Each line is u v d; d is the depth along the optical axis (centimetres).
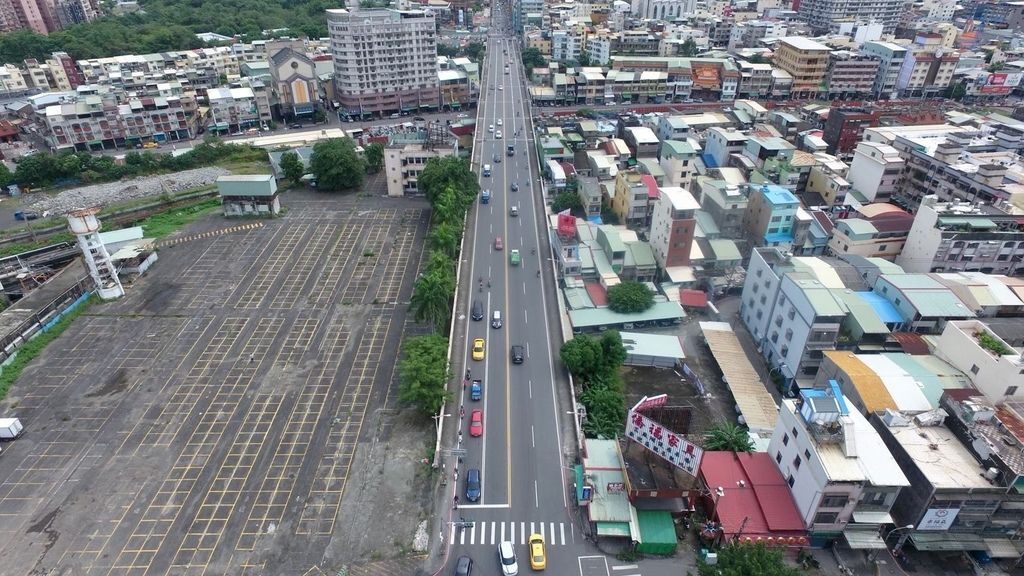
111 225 14125
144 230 13775
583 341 9012
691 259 11444
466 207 13600
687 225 10988
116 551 6475
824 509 6094
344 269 12100
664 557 6391
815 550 6378
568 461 7588
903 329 8856
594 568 6303
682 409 7062
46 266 12419
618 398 8212
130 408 8450
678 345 9725
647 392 9006
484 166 16875
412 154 15175
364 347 9750
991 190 12131
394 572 6272
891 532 6378
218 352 9619
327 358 9494
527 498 7075
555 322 10300
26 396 8656
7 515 6875
